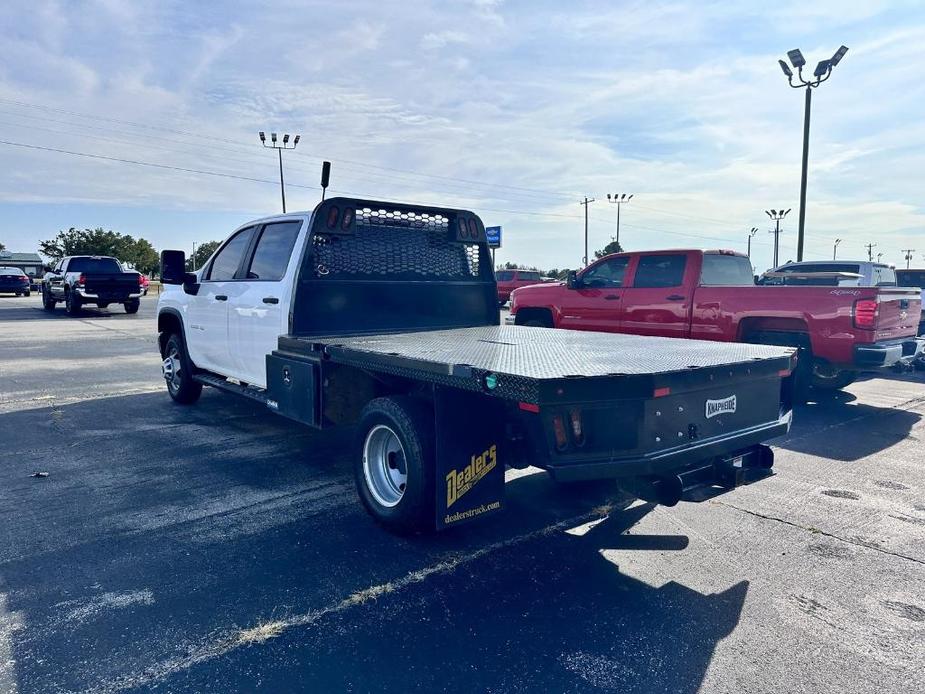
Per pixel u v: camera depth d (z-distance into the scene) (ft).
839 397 28.71
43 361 37.96
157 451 19.06
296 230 17.44
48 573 11.24
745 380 12.12
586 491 15.92
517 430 12.46
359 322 17.89
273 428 21.97
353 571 11.45
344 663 8.70
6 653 8.85
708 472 11.55
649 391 10.16
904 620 9.93
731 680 8.39
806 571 11.59
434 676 8.43
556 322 32.55
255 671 8.50
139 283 75.66
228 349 20.33
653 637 9.41
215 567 11.52
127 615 9.86
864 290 22.30
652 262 28.68
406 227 18.98
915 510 14.69
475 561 11.93
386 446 13.38
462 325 20.39
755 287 24.89
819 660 8.85
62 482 16.17
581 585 11.01
